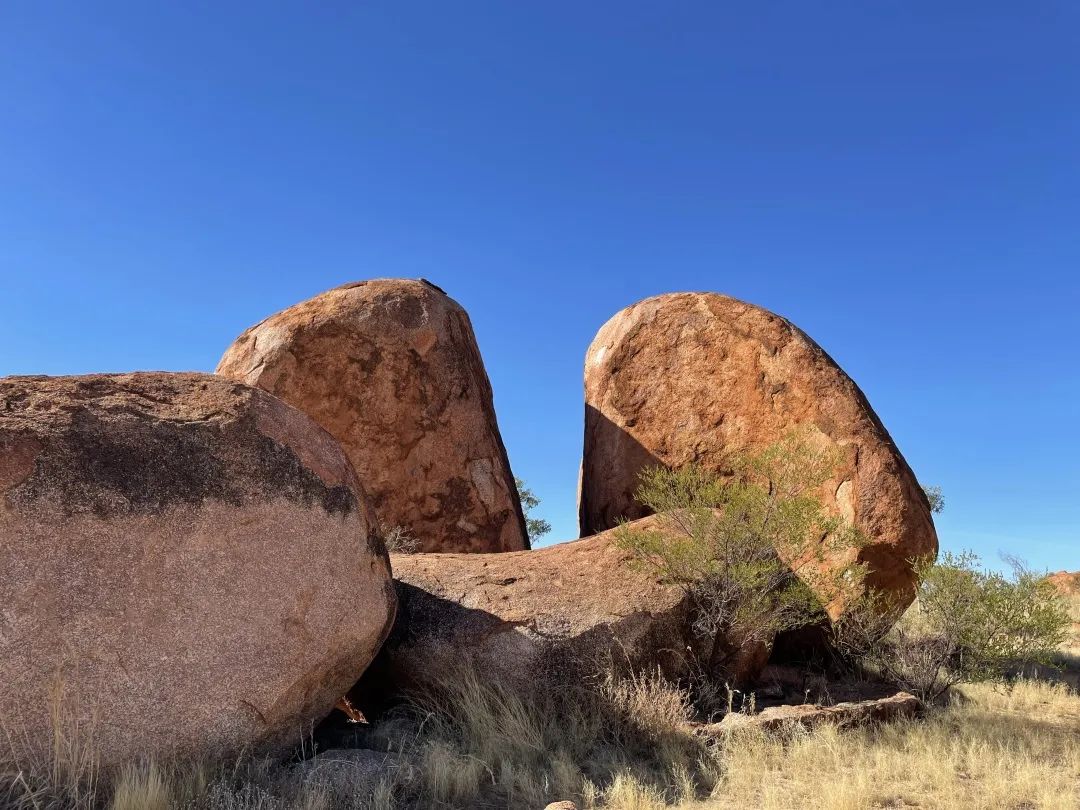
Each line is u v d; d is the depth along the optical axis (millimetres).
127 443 4961
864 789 4996
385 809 4680
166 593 4734
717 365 10258
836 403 9016
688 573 7500
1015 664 9984
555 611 7039
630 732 6238
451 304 12281
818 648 8672
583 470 12078
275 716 5023
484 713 6191
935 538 8461
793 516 7500
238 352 11422
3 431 4648
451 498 11078
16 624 4293
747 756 5797
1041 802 4840
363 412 10977
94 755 4355
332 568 5434
